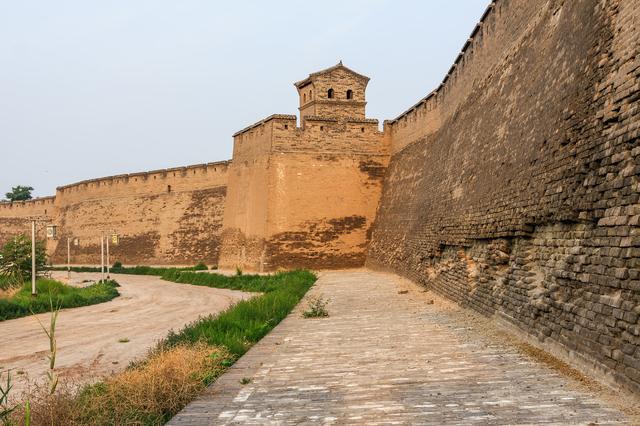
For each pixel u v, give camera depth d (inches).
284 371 395.5
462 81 912.9
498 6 730.2
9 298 1012.5
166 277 1763.0
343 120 1531.7
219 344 479.5
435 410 279.0
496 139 650.8
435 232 882.1
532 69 566.6
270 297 790.5
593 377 314.8
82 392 334.3
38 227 2674.7
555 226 427.2
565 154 417.7
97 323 861.8
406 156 1353.3
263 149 1524.4
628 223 307.1
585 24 429.4
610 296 315.6
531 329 424.2
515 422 251.0
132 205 2214.6
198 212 1989.4
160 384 324.8
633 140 319.0
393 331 529.7
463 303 643.5
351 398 313.9
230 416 294.7
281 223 1462.8
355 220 1507.1
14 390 443.2
